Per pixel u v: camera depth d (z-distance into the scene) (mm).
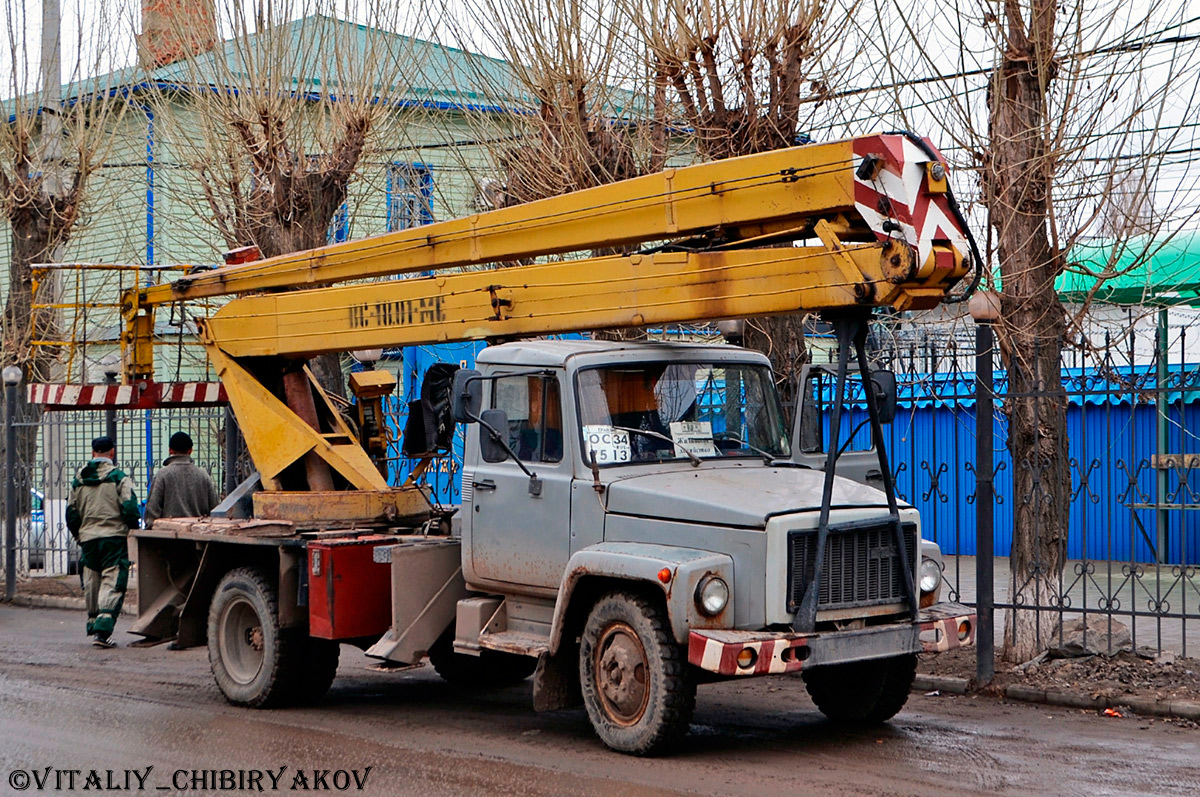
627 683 6984
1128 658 8867
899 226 6191
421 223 14180
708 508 6883
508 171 11586
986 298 8773
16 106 16516
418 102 13727
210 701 9172
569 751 7223
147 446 17828
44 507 16531
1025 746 7168
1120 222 9141
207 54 13289
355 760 7133
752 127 10023
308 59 13828
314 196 13211
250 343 9883
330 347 9273
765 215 6754
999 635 10805
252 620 9102
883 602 7078
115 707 8867
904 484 17891
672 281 7184
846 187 6395
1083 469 9000
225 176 13328
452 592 8359
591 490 7398
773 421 8234
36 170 16656
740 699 8828
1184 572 8828
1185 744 7188
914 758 6902
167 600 9922
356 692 9625
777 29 9883
